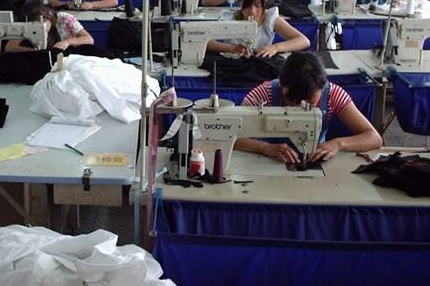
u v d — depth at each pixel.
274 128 2.02
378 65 3.51
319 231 1.85
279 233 1.85
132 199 1.87
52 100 2.51
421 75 3.36
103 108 2.54
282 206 1.83
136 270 1.42
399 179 1.95
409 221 1.83
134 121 2.48
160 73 3.31
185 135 1.94
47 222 2.71
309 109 2.06
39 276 1.44
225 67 3.36
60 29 3.86
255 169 2.10
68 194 1.98
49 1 5.23
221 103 2.07
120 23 4.25
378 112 3.49
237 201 1.84
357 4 5.44
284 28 3.87
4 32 3.05
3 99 2.55
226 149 2.02
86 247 1.53
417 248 1.59
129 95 2.57
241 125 2.00
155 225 1.80
